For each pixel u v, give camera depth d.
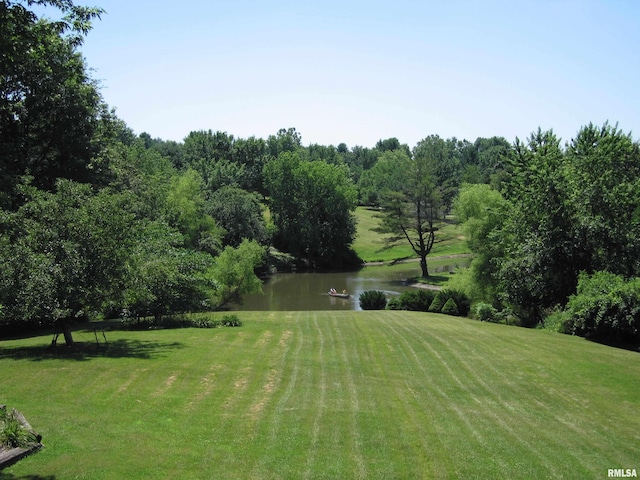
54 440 8.59
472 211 41.88
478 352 17.47
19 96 25.20
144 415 10.09
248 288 36.19
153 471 7.65
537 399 12.62
